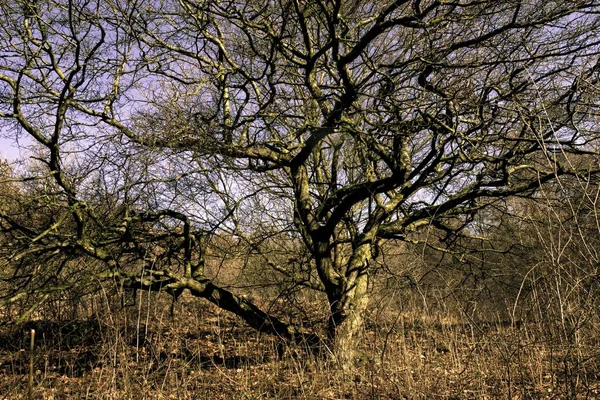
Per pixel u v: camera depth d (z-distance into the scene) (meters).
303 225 8.12
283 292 8.02
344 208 7.59
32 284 6.84
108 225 7.11
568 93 5.98
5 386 6.01
